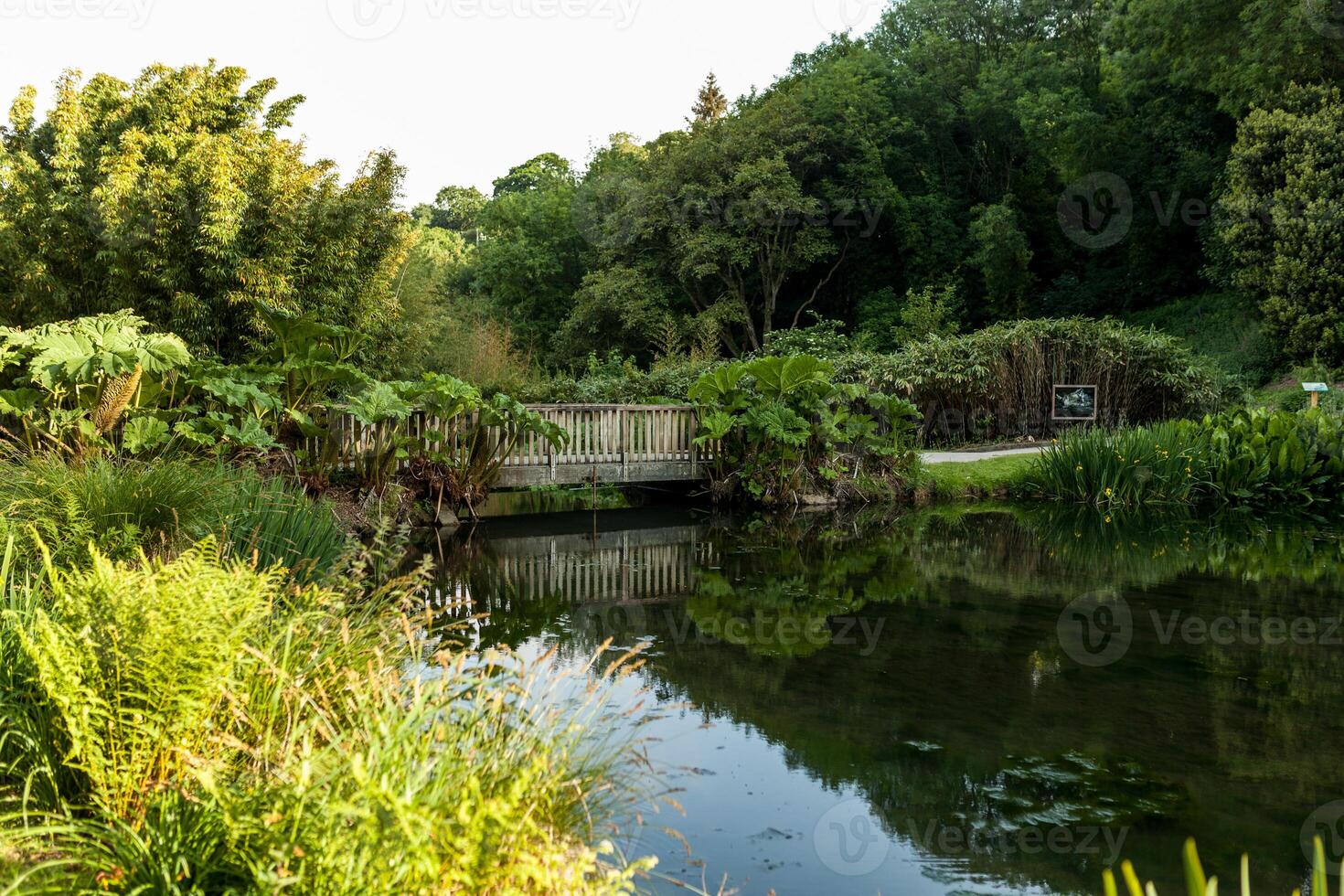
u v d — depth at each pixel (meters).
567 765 2.40
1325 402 16.11
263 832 1.87
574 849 2.17
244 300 11.21
